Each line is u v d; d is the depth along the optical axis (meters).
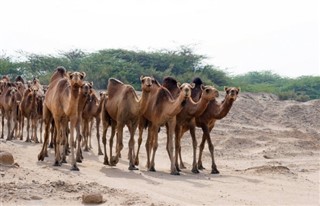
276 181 21.75
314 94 82.88
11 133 33.94
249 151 35.75
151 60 74.00
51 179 18.00
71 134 21.41
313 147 38.53
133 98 23.47
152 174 22.28
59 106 22.08
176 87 26.14
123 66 68.56
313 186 21.14
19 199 15.18
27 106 32.22
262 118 57.75
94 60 70.50
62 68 24.67
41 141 32.91
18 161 22.22
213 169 24.23
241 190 19.42
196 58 75.75
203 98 23.72
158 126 23.53
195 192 18.50
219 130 45.09
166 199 16.64
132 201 15.70
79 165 23.27
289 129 51.53
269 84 89.50
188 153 33.44
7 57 69.62
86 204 15.30
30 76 67.75
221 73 76.75
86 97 23.27
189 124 24.62
